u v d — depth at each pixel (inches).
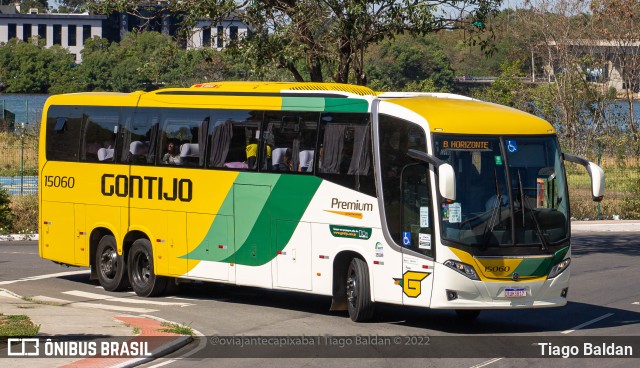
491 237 786.8
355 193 854.5
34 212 1747.0
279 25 1357.0
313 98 903.7
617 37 2667.3
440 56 3563.0
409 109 820.6
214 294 1079.0
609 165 1953.7
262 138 940.6
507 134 810.2
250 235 945.5
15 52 4490.7
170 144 1024.9
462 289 781.3
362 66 1378.0
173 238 1015.6
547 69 2787.9
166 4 1459.2
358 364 676.1
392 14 1343.5
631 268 1251.2
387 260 824.9
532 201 804.6
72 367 644.1
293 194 908.0
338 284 877.8
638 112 2736.2
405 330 824.3
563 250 810.2
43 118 1164.5
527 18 2773.1
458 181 790.5
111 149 1085.1
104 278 1101.1
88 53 4197.8
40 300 1009.5
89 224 1107.3
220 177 971.9
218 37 1477.6
